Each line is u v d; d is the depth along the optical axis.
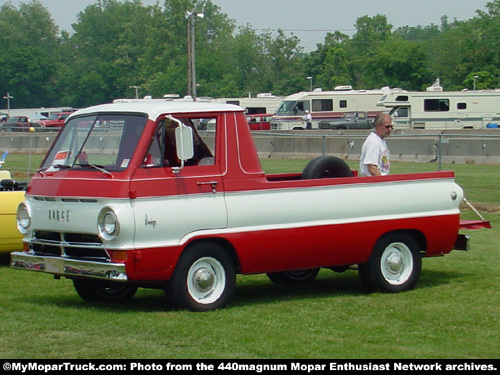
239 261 8.20
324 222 8.65
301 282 10.05
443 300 8.75
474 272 10.48
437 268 10.77
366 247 8.95
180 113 8.05
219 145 8.16
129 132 7.95
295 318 7.88
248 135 8.34
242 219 8.18
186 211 7.86
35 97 113.31
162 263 7.77
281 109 53.31
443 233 9.48
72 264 7.83
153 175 7.75
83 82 110.31
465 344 6.95
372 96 52.12
